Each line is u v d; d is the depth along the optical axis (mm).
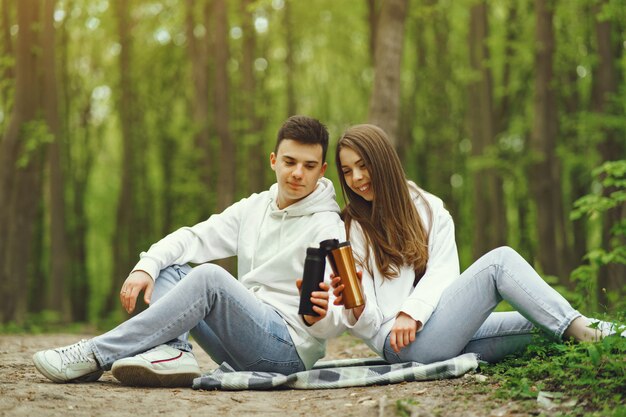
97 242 26125
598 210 6215
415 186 4066
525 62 16203
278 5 19172
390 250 3801
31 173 13750
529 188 16547
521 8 16672
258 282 3826
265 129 19422
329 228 3750
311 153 3762
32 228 13883
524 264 3551
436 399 3068
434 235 3906
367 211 3939
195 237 3957
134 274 3662
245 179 19938
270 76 20734
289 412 3039
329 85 23281
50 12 14266
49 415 2834
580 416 2721
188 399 3273
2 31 13469
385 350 3717
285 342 3676
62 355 3523
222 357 3869
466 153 19938
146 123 21875
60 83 19156
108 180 25094
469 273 3613
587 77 16438
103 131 22266
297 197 3832
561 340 3477
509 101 18125
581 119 13953
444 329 3586
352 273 3379
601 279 10594
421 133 20938
